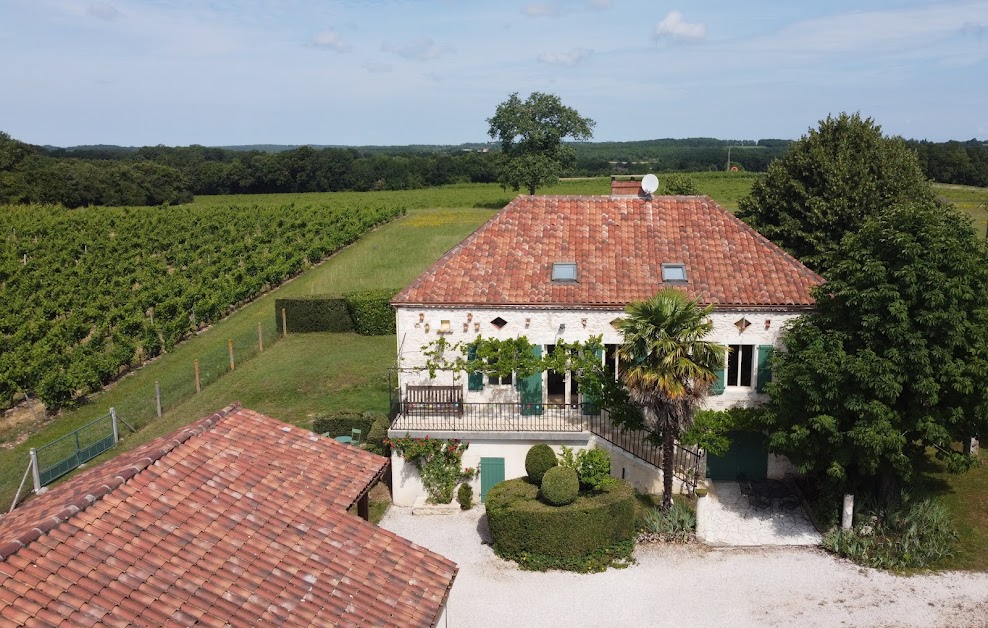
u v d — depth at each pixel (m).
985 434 20.23
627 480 21.80
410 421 22.12
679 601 17.20
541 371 21.78
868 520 19.70
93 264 49.53
